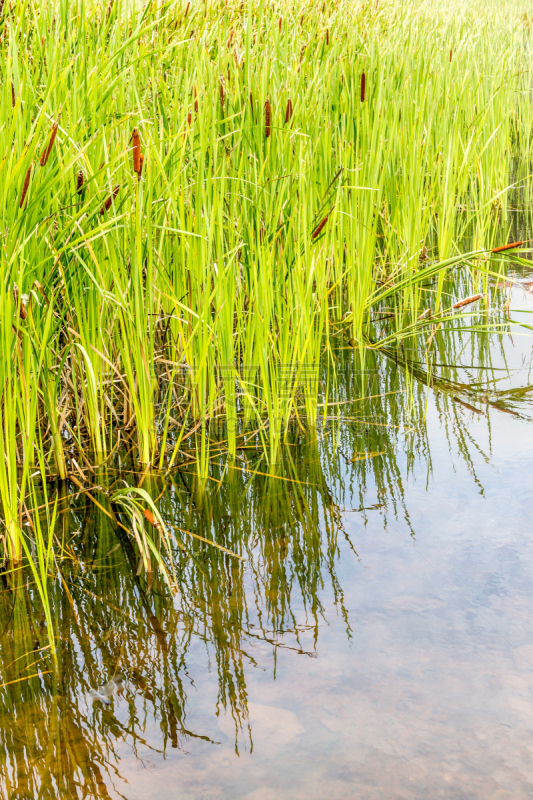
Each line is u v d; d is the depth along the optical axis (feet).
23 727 21.42
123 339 24.95
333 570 23.00
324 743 21.20
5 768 21.07
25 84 24.07
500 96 38.04
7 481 23.32
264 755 21.12
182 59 27.07
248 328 26.12
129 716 21.49
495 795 20.72
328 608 22.49
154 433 25.40
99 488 24.91
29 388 23.52
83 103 24.22
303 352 25.96
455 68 38.91
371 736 21.21
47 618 22.07
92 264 24.93
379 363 28.19
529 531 23.36
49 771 21.06
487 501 23.95
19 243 22.93
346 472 24.90
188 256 25.31
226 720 21.43
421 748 21.09
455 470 24.68
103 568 23.31
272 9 31.94
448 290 31.42
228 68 27.71
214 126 24.86
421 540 23.36
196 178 25.12
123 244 25.11
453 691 21.53
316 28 32.27
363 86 27.55
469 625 22.17
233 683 21.75
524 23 67.21
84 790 20.92
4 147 22.86
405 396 26.94
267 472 25.09
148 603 22.72
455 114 32.22
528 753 21.01
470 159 33.71
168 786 20.93
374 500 24.18
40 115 22.85
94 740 21.30
